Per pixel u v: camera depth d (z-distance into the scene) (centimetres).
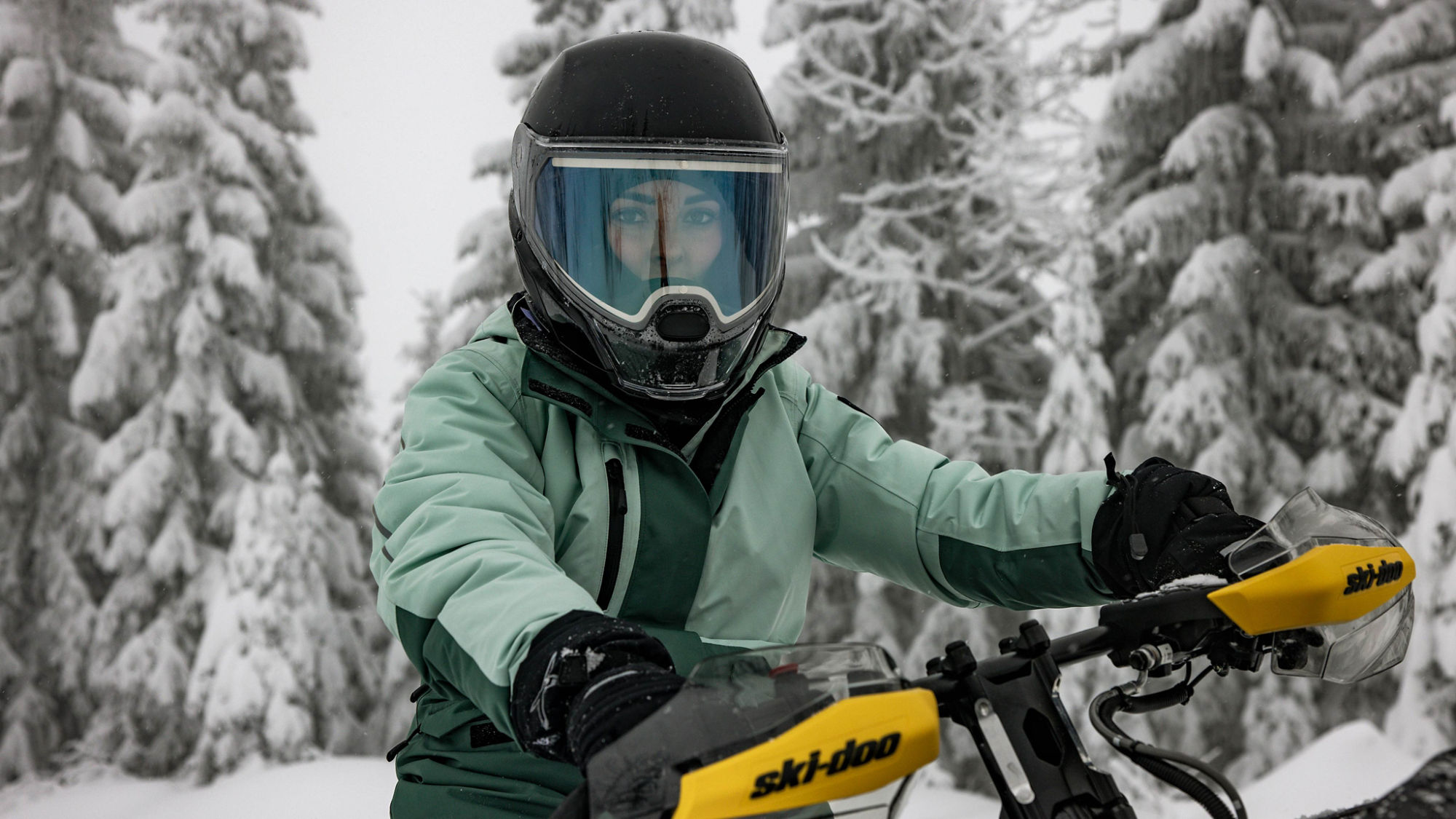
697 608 151
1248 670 118
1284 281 1328
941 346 1311
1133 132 1342
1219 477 1210
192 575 1465
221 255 1498
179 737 1443
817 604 1313
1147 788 983
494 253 1481
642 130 147
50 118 1661
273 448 1545
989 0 1298
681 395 148
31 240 1631
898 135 1321
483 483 131
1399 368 1312
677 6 1323
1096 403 1110
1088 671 1012
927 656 1223
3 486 1545
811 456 173
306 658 1375
